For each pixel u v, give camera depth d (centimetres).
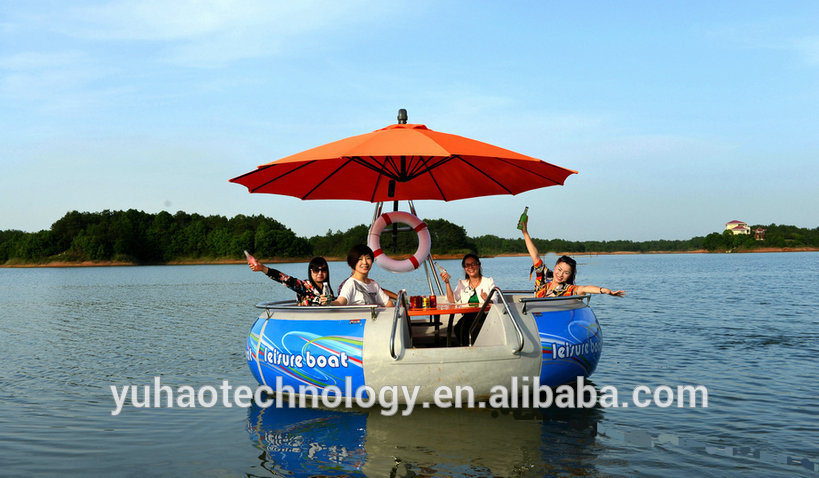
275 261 14762
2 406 638
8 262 14812
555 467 419
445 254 11744
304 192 813
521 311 603
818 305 1767
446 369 558
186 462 443
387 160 739
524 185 814
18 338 1220
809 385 699
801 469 416
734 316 1482
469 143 635
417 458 439
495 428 515
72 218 15962
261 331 630
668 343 1042
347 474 408
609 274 4575
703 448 463
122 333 1283
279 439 495
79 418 584
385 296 659
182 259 15250
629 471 411
